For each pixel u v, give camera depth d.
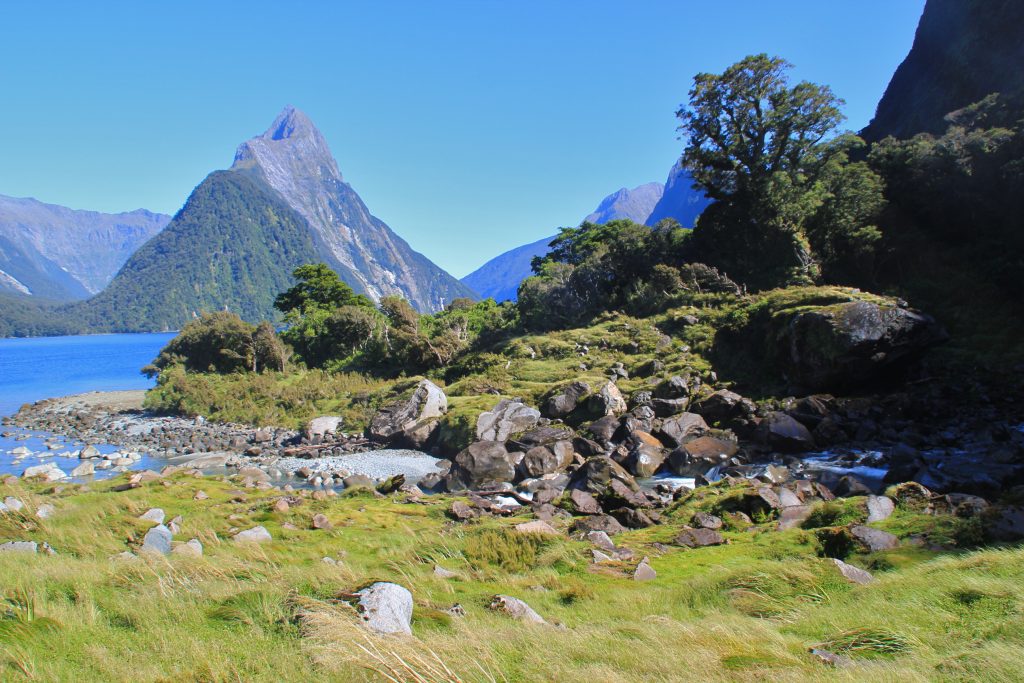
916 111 84.44
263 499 21.47
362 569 13.44
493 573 14.02
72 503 18.09
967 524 13.74
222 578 11.23
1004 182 49.88
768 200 56.31
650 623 9.96
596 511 22.25
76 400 72.56
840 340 35.75
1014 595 9.20
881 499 16.84
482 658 7.66
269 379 63.66
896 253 53.56
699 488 24.38
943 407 32.97
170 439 46.62
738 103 59.03
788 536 15.70
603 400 37.34
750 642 8.90
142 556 12.48
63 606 8.54
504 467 30.62
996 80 71.25
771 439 31.12
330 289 106.19
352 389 56.53
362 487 26.19
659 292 56.88
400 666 6.96
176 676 6.61
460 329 66.19
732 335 45.31
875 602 10.19
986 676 6.73
